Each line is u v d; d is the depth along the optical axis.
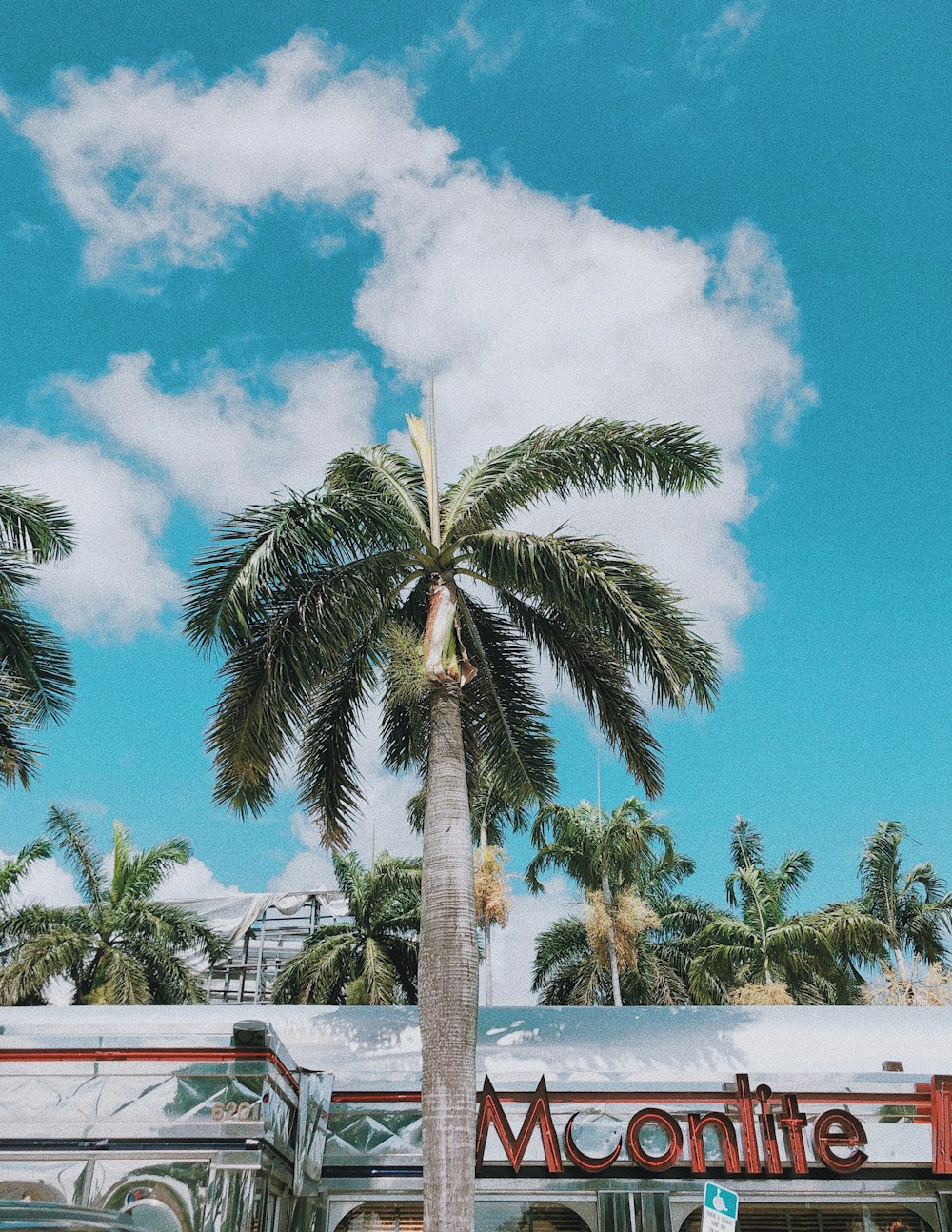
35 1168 11.04
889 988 30.64
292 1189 13.25
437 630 13.80
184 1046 11.61
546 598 14.20
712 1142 14.48
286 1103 12.85
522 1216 14.10
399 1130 14.60
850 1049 16.02
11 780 15.10
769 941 32.41
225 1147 11.08
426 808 13.00
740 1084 14.51
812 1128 14.34
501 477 14.92
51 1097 11.36
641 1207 14.03
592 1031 16.08
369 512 13.81
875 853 35.72
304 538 13.23
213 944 31.92
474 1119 11.21
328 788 15.45
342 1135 14.59
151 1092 11.41
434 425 15.88
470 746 15.84
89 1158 11.08
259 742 13.38
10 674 16.33
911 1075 15.01
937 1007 16.47
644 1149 14.25
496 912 29.86
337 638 13.62
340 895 42.19
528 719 16.05
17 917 30.97
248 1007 16.28
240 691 13.55
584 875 30.52
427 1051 11.44
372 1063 15.73
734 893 35.75
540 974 35.16
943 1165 14.02
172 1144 11.11
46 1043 11.62
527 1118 14.16
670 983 35.41
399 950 33.19
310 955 32.81
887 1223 14.16
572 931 35.09
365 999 31.02
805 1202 14.15
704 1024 16.22
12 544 16.17
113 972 29.31
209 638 12.97
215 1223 10.69
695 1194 14.08
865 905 35.50
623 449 14.97
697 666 14.24
